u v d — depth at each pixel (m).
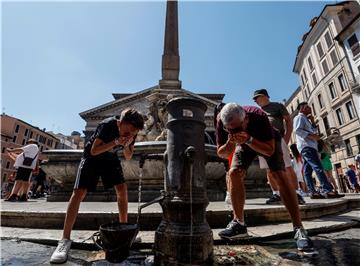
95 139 2.33
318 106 29.55
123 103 36.38
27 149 6.78
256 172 6.46
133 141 2.68
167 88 9.59
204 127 2.23
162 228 1.96
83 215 2.91
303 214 3.47
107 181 2.59
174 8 11.03
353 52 23.44
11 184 22.42
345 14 25.12
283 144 3.83
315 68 29.48
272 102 4.01
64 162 5.61
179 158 2.03
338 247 2.24
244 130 2.35
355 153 23.58
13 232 2.79
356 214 4.14
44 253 2.16
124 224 2.03
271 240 2.58
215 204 4.01
